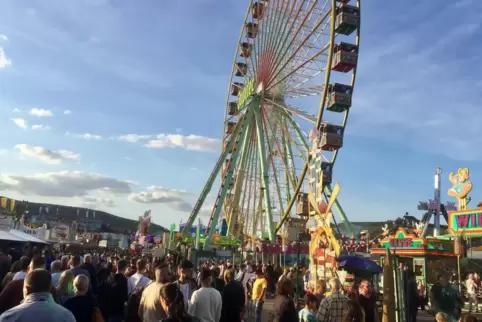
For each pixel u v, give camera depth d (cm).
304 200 2391
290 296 684
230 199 4528
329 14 2948
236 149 3991
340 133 2850
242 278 1592
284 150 3831
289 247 3034
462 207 2562
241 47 4472
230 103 4809
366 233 3647
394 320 1066
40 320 388
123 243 9150
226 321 786
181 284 812
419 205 3312
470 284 1983
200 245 4184
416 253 2292
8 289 597
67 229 8450
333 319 646
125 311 917
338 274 1348
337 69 2908
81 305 584
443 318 677
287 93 3631
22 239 2272
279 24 3756
